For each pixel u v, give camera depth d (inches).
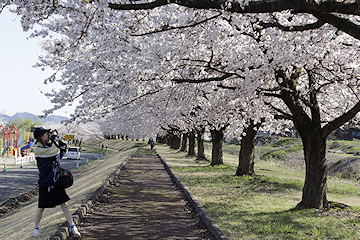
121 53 334.0
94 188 425.4
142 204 347.9
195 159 1109.7
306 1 152.0
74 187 620.7
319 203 310.2
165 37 300.4
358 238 211.6
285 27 233.5
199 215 291.3
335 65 343.9
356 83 358.6
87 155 2114.9
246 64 293.7
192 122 793.6
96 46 337.4
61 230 208.7
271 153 1620.3
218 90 462.9
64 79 379.9
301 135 323.9
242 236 213.8
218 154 817.5
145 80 361.7
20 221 384.8
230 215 275.9
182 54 307.9
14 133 1765.5
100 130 2955.2
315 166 311.4
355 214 288.8
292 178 641.0
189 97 460.1
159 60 294.5
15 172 1040.8
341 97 479.2
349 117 284.4
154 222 269.7
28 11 198.1
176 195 414.3
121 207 327.9
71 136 2251.5
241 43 333.4
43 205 202.1
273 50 272.2
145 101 516.7
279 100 525.7
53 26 235.9
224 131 818.8
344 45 327.9
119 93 382.6
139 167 818.8
